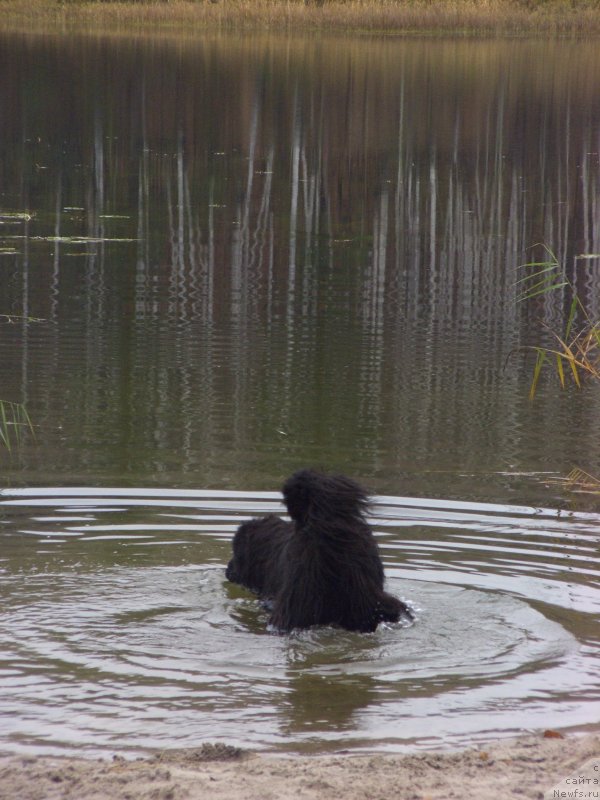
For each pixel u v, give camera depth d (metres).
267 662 8.27
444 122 40.34
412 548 10.64
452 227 28.41
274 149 36.94
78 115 40.50
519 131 39.47
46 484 12.20
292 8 57.12
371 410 15.11
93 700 7.56
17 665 8.08
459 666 8.21
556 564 10.30
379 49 51.44
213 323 19.47
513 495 12.13
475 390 16.16
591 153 36.75
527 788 6.36
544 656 8.39
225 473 12.64
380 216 29.44
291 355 17.61
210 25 56.28
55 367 16.64
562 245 26.78
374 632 8.88
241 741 7.04
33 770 6.55
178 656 8.32
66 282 22.11
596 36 56.06
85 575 9.94
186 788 6.30
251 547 9.92
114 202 30.39
